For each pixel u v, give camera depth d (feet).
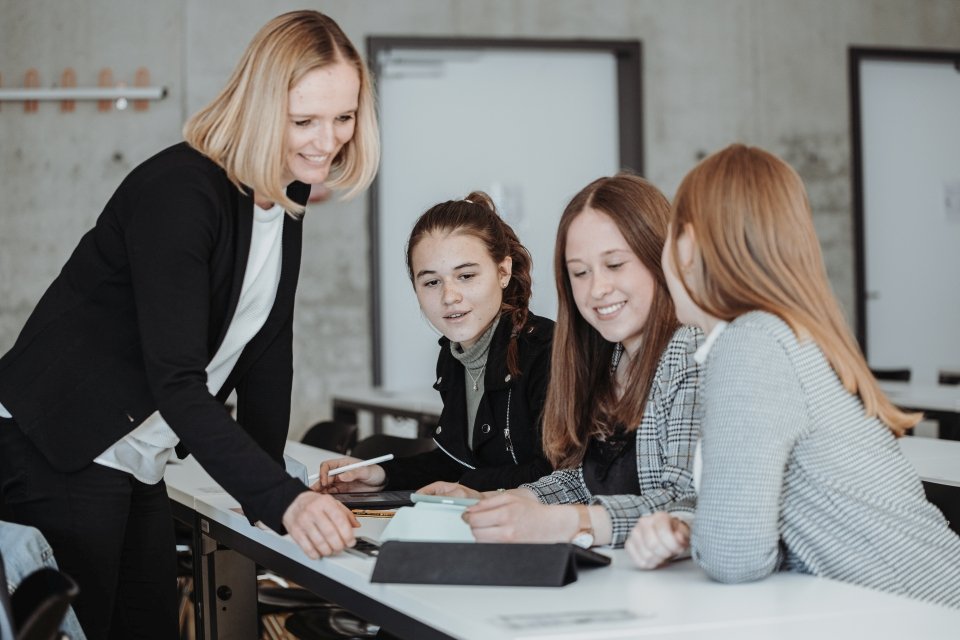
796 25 26.63
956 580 4.81
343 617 8.68
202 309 5.80
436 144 25.17
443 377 8.16
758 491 4.56
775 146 26.53
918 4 27.22
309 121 5.87
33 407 6.19
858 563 4.77
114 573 6.56
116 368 6.18
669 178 26.03
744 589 4.53
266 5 24.40
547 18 25.43
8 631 4.03
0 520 6.51
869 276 27.04
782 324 4.80
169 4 24.04
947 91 27.58
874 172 27.20
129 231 5.84
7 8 23.58
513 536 5.23
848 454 4.79
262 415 7.20
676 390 5.91
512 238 7.97
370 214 24.86
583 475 6.53
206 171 5.91
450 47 24.98
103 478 6.40
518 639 3.81
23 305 23.68
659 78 25.99
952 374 20.63
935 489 7.83
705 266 5.02
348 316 24.84
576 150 25.73
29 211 23.68
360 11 24.77
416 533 5.39
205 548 7.54
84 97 23.71
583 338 6.50
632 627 3.93
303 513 5.31
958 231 27.50
